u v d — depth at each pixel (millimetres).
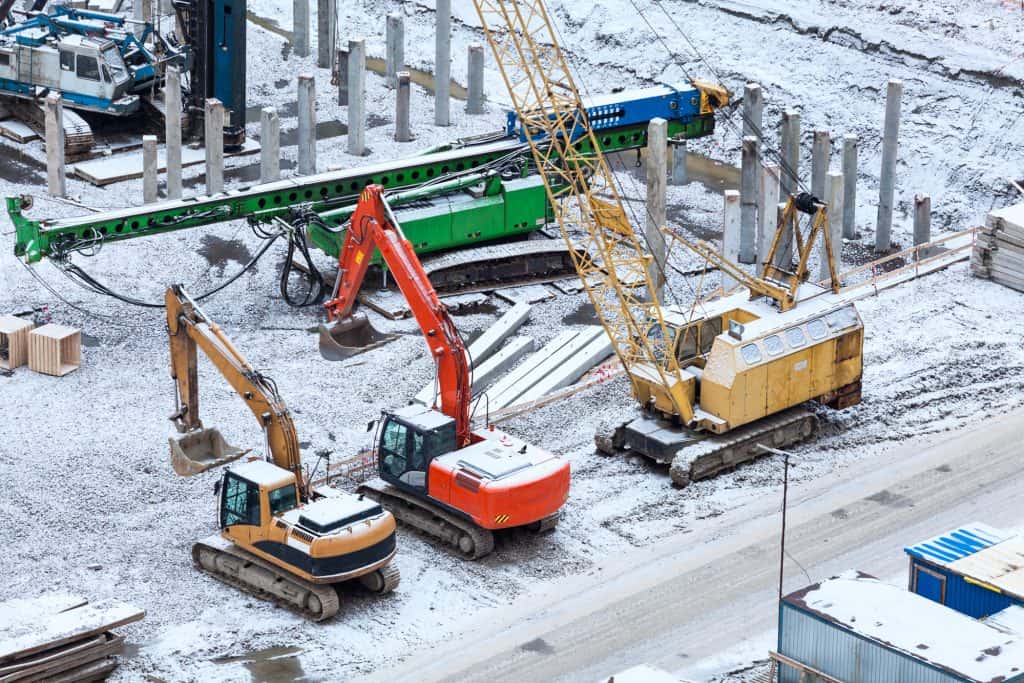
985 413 80188
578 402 81188
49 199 102125
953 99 112625
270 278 94000
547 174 95750
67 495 71562
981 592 58562
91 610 59812
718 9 127062
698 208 105812
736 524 70375
